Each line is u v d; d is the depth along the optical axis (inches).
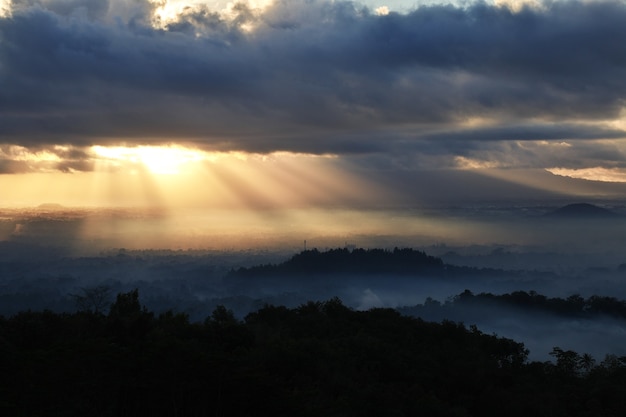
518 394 1980.8
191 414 1386.6
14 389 1261.1
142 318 1737.2
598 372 2316.7
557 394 2037.4
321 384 1667.1
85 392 1314.0
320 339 2097.7
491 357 2308.1
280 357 1708.9
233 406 1387.8
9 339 1557.6
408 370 1956.2
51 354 1323.8
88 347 1353.3
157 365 1350.9
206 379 1365.7
